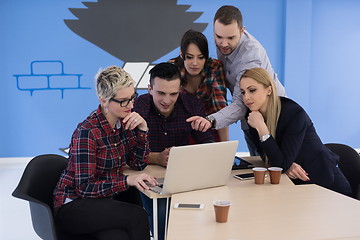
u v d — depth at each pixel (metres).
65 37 5.82
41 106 5.87
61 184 2.08
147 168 2.46
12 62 5.74
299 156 2.33
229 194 1.93
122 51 5.95
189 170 1.94
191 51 2.84
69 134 5.97
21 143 5.88
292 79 6.26
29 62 5.78
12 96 5.79
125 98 2.03
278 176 2.08
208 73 3.04
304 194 1.91
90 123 2.07
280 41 6.25
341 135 6.55
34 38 5.75
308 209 1.71
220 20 2.78
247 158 2.68
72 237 2.04
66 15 5.78
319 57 6.37
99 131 2.07
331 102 6.47
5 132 5.82
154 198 2.01
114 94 2.01
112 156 2.12
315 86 6.41
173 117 2.65
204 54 2.87
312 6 6.25
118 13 5.88
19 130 5.86
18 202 4.34
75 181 2.04
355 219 1.59
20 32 5.71
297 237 1.43
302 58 6.24
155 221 2.05
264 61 2.96
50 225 1.80
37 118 5.88
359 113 6.55
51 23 5.77
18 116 5.84
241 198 1.87
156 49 6.02
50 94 5.87
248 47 2.85
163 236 2.65
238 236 1.45
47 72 5.83
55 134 5.94
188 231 1.51
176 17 6.00
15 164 5.77
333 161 2.40
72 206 2.00
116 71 2.04
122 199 2.32
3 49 5.70
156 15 5.96
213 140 2.76
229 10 2.79
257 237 1.44
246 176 2.22
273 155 2.22
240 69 2.87
